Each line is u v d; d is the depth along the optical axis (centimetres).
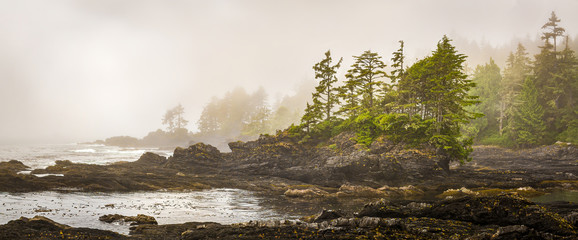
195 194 4234
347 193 4356
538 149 7794
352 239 1688
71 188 4053
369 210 2405
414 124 5578
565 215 1955
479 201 2083
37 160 8038
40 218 2167
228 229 1992
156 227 2245
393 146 5588
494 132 9225
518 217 1859
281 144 6147
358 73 6731
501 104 9012
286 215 2977
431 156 5256
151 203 3459
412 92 6203
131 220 2497
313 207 3431
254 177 5584
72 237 1839
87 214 2752
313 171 5347
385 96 6675
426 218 2134
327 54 6744
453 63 5728
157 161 6825
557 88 8656
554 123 8481
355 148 5709
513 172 5759
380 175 5119
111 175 4750
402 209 2425
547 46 9381
